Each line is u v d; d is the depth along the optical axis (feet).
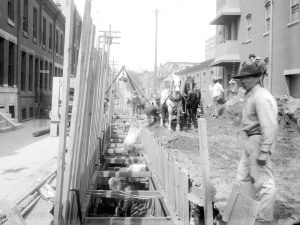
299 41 61.52
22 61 86.33
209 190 17.49
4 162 33.45
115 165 47.37
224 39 101.14
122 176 33.60
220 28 107.45
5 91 69.72
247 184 16.76
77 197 19.53
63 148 15.88
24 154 37.99
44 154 38.14
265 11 76.23
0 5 66.90
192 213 19.06
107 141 57.72
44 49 105.60
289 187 23.79
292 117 48.83
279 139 41.91
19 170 29.96
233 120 57.36
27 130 62.80
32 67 92.99
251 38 83.87
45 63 108.99
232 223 15.56
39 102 98.37
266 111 15.14
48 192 23.44
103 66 40.93
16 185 24.99
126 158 44.37
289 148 37.52
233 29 95.30
